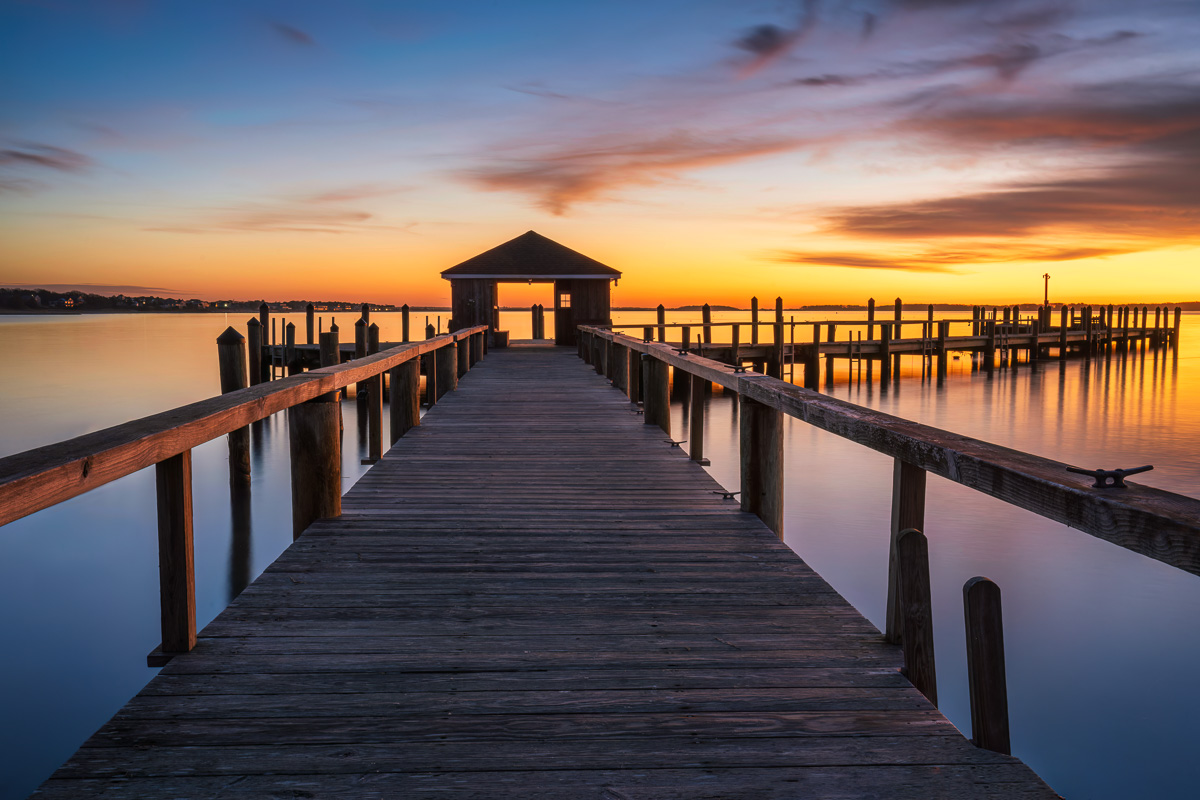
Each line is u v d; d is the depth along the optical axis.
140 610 6.29
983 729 1.95
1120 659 5.47
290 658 2.48
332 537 3.88
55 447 1.97
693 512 4.43
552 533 3.98
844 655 2.53
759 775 1.84
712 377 4.79
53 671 5.18
